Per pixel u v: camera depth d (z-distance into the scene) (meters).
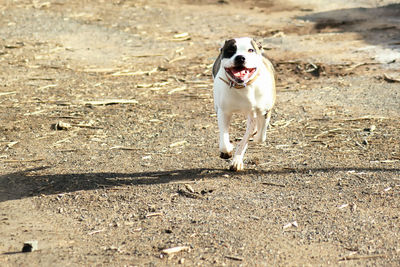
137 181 9.20
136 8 29.62
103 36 24.06
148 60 20.38
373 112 13.55
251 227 7.35
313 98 15.16
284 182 8.97
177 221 7.61
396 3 29.44
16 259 6.71
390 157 10.13
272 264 6.41
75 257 6.72
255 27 25.66
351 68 18.27
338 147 10.88
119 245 7.00
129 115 13.77
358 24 25.23
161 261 6.55
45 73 18.50
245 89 8.35
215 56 20.72
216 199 8.33
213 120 13.22
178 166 9.95
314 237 7.04
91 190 8.85
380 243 6.83
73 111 14.10
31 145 11.45
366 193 8.38
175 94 15.93
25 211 8.20
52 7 29.33
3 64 19.61
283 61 19.45
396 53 19.75
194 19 27.45
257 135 9.34
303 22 26.25
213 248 6.81
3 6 29.19
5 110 14.16
